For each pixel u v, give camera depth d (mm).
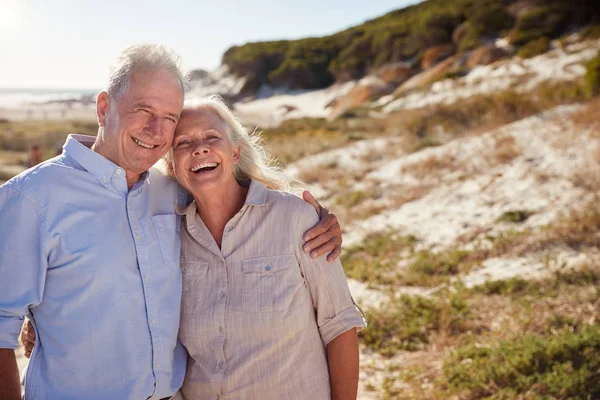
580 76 16375
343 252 8039
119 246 2121
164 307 2201
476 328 5047
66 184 2078
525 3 37219
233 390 2248
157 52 2229
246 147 2568
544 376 3828
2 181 16438
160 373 2158
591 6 32688
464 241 7496
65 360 2025
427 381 4363
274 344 2223
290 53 63250
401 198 9914
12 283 1981
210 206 2354
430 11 52125
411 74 38594
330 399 2336
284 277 2244
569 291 5191
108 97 2232
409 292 6277
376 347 5070
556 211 7426
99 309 2045
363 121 23891
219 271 2285
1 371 1971
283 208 2312
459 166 10625
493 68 26234
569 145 9539
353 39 60719
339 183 12016
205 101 2459
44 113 50812
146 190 2303
